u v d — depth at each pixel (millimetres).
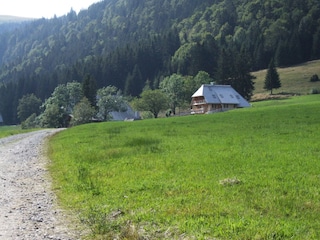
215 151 23516
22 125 142250
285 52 195000
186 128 44000
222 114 66125
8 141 46344
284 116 50438
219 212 10906
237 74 141875
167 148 26188
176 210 11328
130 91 181125
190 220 10242
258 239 8742
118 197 13570
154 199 12859
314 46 198125
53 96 140500
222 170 17375
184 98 144875
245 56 149250
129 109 147750
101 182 16219
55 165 22797
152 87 183875
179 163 19625
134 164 20188
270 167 17719
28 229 10664
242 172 16812
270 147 24453
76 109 117562
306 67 184250
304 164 18047
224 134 34719
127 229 9883
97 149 27828
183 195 13148
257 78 178375
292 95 139500
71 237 10008
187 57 198875
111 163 21125
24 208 12984
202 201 12211
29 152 31688
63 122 129750
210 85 126125
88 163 21734
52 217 11883
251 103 129625
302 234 9023
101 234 10094
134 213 11500
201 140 30281
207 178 15805
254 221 9883
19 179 18672
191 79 149250
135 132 43000
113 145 29609
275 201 11883
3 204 13531
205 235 9211
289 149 23266
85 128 59500
